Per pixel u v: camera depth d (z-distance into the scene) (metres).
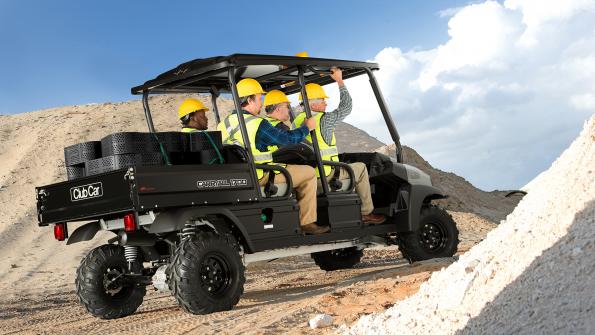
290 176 7.60
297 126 8.55
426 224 9.24
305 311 5.87
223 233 6.93
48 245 20.14
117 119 41.47
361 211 8.48
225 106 35.56
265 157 7.59
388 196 9.19
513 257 4.00
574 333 3.13
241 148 7.27
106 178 6.55
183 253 6.62
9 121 43.25
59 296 11.09
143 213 6.72
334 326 5.14
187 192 6.66
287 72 8.21
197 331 5.89
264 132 7.51
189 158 7.00
